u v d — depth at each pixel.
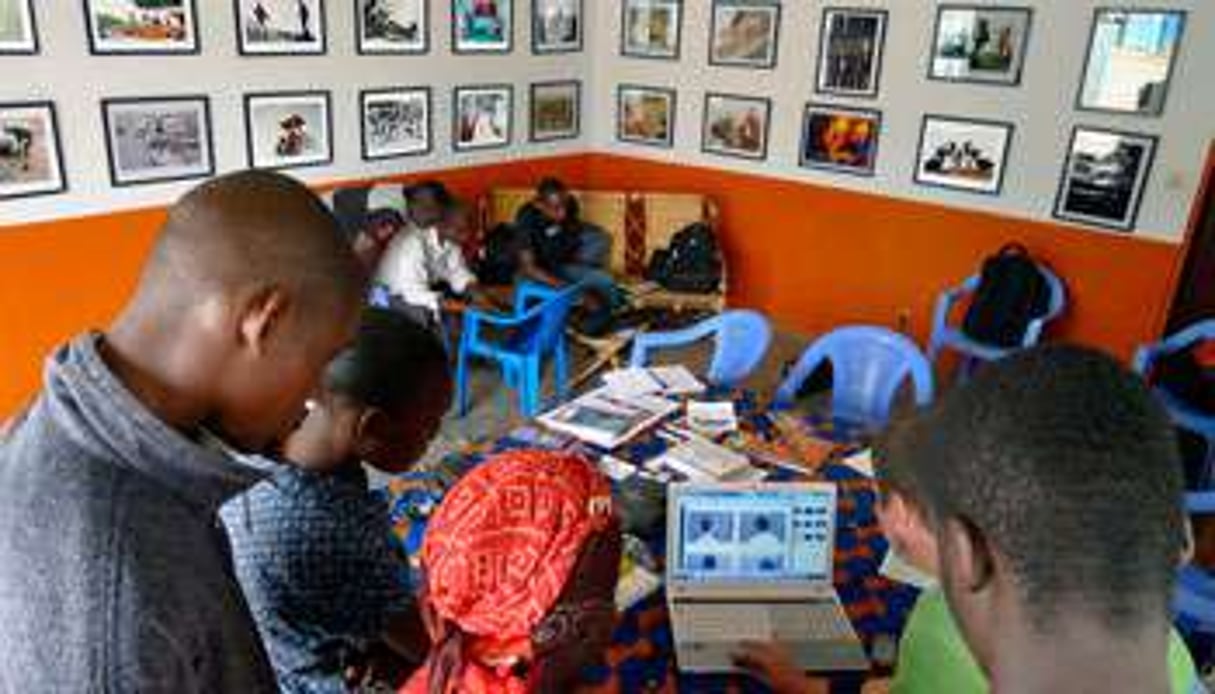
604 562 0.89
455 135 4.66
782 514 1.57
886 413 2.57
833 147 4.63
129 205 3.54
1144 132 3.78
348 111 4.16
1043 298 4.01
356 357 1.04
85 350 0.70
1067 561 0.56
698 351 4.40
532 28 4.86
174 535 0.71
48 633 0.66
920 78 4.29
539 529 0.86
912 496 0.67
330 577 1.05
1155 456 0.58
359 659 1.11
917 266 4.54
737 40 4.78
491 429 3.73
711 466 2.00
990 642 0.59
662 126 5.18
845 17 4.42
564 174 5.34
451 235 4.11
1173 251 3.81
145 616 0.67
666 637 1.48
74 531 0.66
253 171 0.80
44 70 3.19
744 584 1.57
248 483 0.78
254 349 0.74
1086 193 3.97
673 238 4.84
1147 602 0.56
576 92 5.23
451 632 0.88
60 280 3.42
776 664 1.38
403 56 4.30
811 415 2.35
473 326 3.82
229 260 0.72
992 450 0.59
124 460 0.69
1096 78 3.84
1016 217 4.18
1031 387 0.60
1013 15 3.97
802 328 5.03
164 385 0.73
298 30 3.87
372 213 3.92
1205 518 3.10
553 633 0.86
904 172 4.45
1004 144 4.13
